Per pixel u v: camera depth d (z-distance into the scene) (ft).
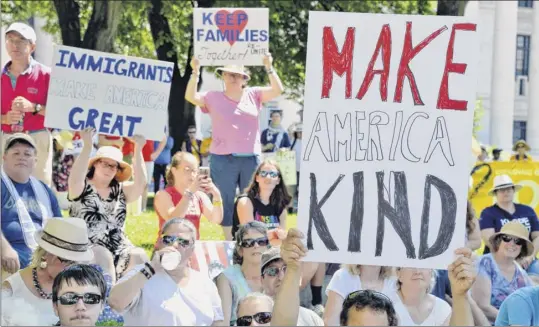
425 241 13.83
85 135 22.84
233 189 29.71
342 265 20.03
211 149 29.91
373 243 13.87
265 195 26.07
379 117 13.97
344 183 13.94
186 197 24.68
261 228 19.85
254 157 29.84
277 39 73.61
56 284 16.25
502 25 104.27
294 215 44.09
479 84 110.11
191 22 74.02
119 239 23.03
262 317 16.92
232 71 29.55
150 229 36.01
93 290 16.20
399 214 13.87
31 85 26.12
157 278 17.46
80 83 24.39
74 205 22.72
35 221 21.76
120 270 22.54
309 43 14.03
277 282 19.52
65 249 18.04
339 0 73.20
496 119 105.09
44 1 82.33
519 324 16.76
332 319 19.26
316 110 14.01
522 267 23.86
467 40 13.92
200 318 17.51
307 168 13.97
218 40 32.48
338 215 13.91
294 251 13.76
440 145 13.91
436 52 13.96
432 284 20.48
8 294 17.78
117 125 24.57
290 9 71.46
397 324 15.17
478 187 32.42
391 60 13.98
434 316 18.28
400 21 13.98
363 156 13.94
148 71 24.72
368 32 14.01
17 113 25.45
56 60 24.29
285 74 75.31
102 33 65.62
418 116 13.94
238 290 19.65
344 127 13.98
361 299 15.06
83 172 22.59
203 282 17.99
